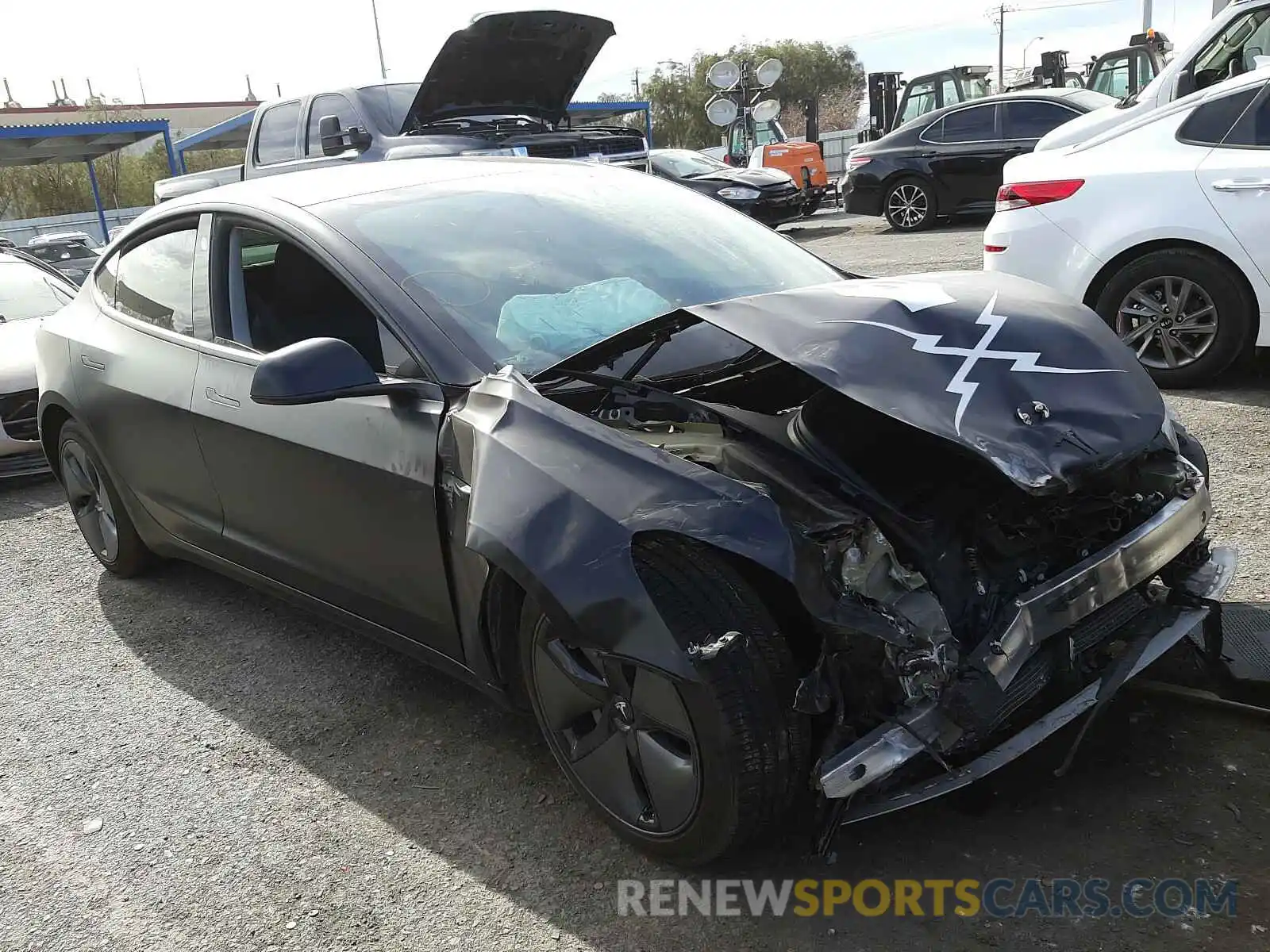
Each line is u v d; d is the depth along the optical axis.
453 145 7.96
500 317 2.70
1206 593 2.43
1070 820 2.28
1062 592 2.06
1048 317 2.39
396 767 2.80
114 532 4.25
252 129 10.38
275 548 3.17
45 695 3.45
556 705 2.34
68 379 3.94
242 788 2.79
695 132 48.62
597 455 2.14
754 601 2.03
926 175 12.98
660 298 2.92
